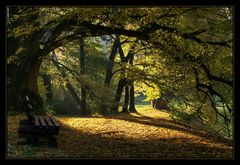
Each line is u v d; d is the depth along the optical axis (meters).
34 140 11.77
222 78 17.77
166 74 23.75
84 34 19.45
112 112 32.94
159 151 13.32
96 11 15.65
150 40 16.83
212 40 18.84
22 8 19.09
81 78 29.23
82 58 35.34
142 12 15.66
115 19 16.02
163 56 17.70
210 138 18.31
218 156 12.62
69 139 14.60
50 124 11.71
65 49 36.25
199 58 16.81
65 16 16.80
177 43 16.42
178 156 12.48
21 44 21.66
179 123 25.94
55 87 40.50
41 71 33.94
